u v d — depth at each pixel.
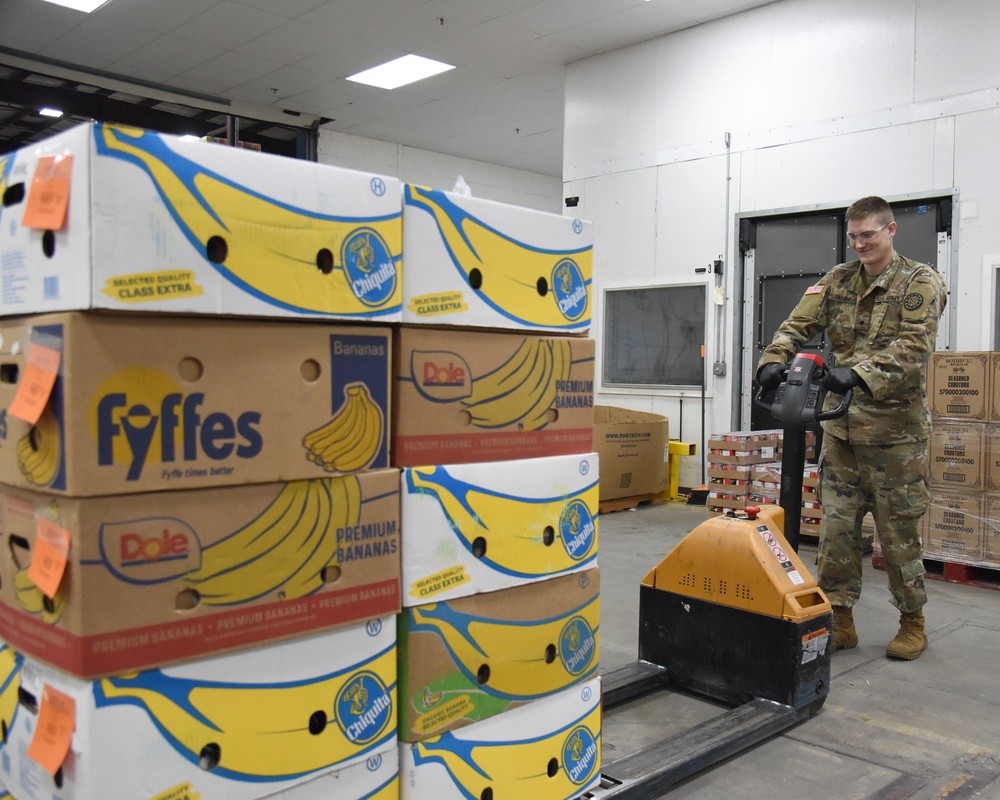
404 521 1.35
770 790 2.04
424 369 1.39
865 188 5.52
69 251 1.02
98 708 1.03
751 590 2.49
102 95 8.67
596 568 1.72
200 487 1.12
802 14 5.79
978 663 2.98
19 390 1.09
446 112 9.24
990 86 4.97
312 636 1.25
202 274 1.09
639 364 6.92
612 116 7.03
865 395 2.80
